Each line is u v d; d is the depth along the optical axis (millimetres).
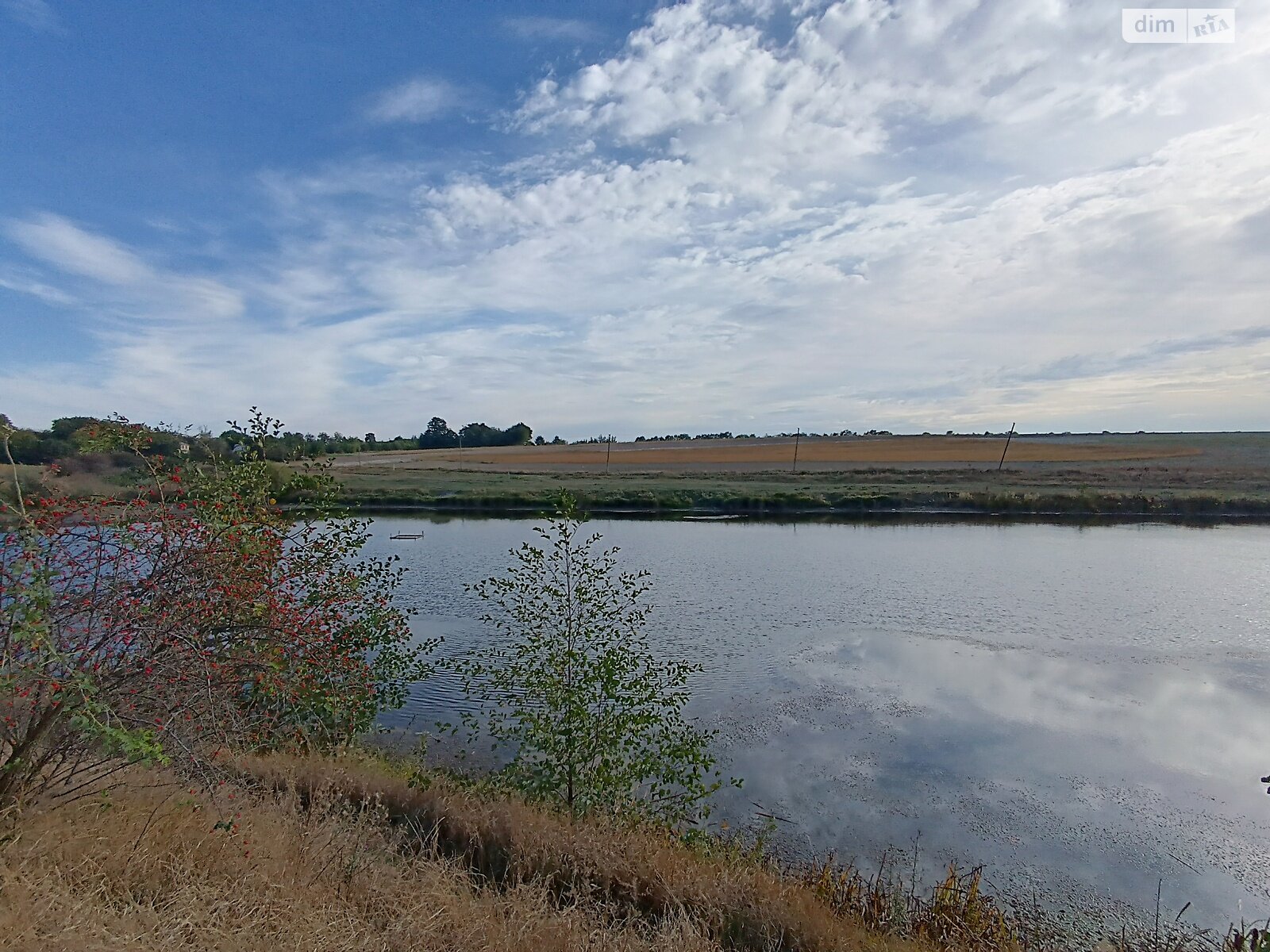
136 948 3760
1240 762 10898
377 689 9594
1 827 4539
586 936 4930
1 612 4125
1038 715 12633
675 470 77000
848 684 14164
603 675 8406
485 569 25562
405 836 6430
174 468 5828
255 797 5980
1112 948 6848
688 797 8203
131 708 4656
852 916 6652
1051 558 29609
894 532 38281
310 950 4105
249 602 5496
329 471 9828
